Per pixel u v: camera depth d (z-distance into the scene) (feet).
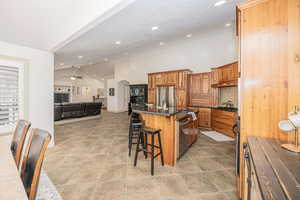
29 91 9.05
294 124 3.36
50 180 6.14
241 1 8.30
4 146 4.36
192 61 18.33
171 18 9.68
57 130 15.52
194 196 5.23
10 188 2.40
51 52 10.12
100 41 11.35
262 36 4.19
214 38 16.49
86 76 44.37
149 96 19.52
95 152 9.32
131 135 8.87
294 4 3.80
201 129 15.67
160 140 7.50
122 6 5.62
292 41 3.83
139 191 5.47
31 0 7.66
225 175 6.62
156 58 21.94
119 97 31.89
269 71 4.12
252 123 4.41
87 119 22.33
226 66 13.64
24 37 8.20
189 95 17.57
